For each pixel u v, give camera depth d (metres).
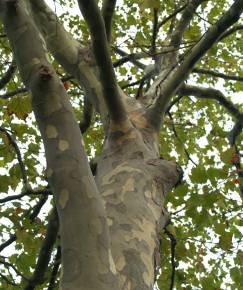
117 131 3.77
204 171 4.93
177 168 3.69
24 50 2.29
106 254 1.91
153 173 3.55
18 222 4.90
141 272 2.75
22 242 4.96
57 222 5.00
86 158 2.11
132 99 4.52
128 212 3.15
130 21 7.58
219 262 6.14
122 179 3.44
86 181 2.02
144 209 3.22
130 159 3.64
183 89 6.88
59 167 2.03
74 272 1.84
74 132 2.13
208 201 4.91
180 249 5.90
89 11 2.68
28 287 5.07
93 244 1.89
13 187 5.33
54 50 4.43
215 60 7.84
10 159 5.89
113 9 4.18
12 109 4.17
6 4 2.35
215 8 7.59
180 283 6.29
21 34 2.33
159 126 4.21
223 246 5.23
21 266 5.49
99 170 3.69
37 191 5.09
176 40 5.85
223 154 4.92
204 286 6.18
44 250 5.04
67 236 1.91
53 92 2.16
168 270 6.23
